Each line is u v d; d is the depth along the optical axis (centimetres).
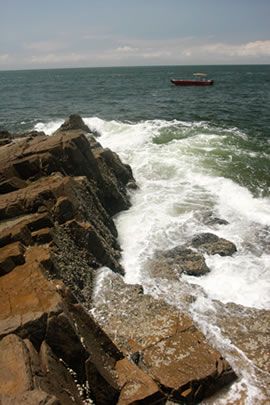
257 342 772
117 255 1106
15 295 679
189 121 2958
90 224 1037
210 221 1296
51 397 453
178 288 945
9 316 622
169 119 3083
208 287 972
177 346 723
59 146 1283
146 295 877
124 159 1914
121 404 605
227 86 6606
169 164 1808
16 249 800
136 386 631
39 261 786
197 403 656
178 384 649
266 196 1503
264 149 2061
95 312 829
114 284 920
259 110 3544
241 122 2891
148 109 3734
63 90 6569
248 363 725
